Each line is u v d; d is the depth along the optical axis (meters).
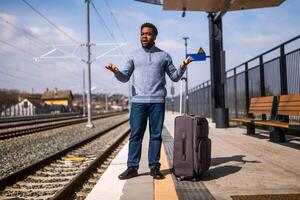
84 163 11.26
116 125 32.41
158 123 6.67
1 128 29.11
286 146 10.62
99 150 14.71
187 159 6.35
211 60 18.62
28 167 9.38
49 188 7.77
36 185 8.02
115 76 6.50
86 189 7.31
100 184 6.66
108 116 68.94
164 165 8.12
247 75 17.23
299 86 11.21
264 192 5.59
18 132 23.91
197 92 35.66
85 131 26.39
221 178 6.63
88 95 32.56
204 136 6.55
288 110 10.58
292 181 6.27
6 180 7.98
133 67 6.79
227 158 8.75
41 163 10.45
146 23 6.70
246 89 17.33
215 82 18.53
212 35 18.48
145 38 6.65
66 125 34.50
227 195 5.50
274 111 12.13
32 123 36.69
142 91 6.61
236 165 7.84
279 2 16.09
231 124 20.20
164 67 6.73
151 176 6.98
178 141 6.42
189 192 5.70
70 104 139.12
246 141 12.12
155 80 6.61
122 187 6.33
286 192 5.55
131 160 6.98
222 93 18.39
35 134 23.42
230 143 11.64
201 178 6.57
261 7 16.70
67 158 12.31
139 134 6.89
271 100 12.34
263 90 14.62
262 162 8.13
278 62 12.89
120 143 17.06
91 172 9.12
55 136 21.91
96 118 57.59
